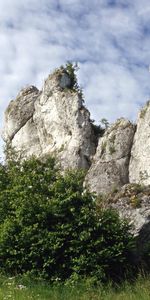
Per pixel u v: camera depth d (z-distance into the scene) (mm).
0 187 23453
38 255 19797
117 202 23078
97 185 35750
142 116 38094
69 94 42188
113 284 19141
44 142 43188
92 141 40250
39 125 44094
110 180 35969
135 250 20828
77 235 19953
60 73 44156
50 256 19812
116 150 37500
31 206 20547
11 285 17047
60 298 16219
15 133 45875
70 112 41281
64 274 19641
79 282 18625
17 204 21062
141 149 36781
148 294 16922
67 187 21422
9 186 22969
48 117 43062
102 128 41719
